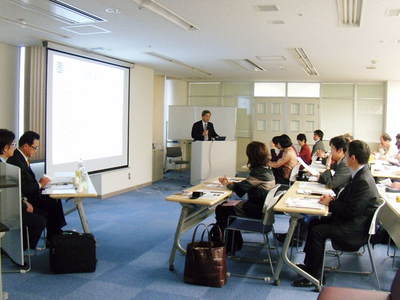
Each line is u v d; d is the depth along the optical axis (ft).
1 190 12.67
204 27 16.30
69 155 20.79
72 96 20.89
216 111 34.50
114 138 24.79
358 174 11.15
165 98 35.60
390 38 17.63
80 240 12.26
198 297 10.71
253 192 12.71
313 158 26.40
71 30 17.03
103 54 23.15
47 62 19.06
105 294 10.78
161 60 25.27
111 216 19.57
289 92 36.68
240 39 18.45
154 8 13.85
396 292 7.30
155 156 30.73
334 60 23.91
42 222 12.84
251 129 37.45
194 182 28.17
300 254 14.28
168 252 14.35
